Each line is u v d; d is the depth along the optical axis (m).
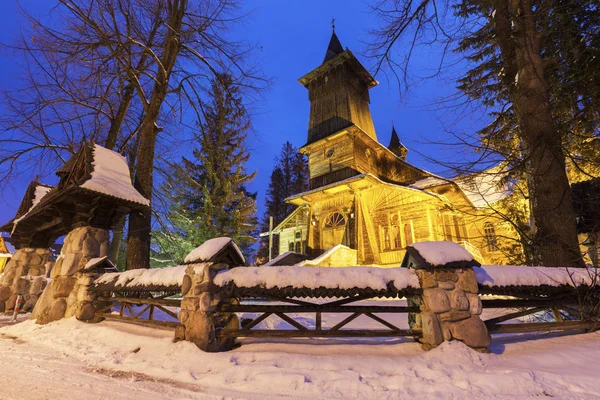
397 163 23.62
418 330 4.27
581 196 7.89
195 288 4.54
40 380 3.55
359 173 18.94
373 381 3.27
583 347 3.93
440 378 3.28
